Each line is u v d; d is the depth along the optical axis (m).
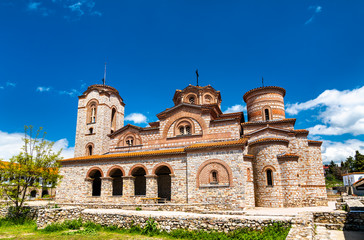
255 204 28.66
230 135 30.12
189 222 16.05
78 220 19.52
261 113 38.12
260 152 29.34
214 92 39.91
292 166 27.88
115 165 31.09
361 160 74.75
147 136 35.78
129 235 16.27
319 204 29.91
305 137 32.47
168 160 28.86
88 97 40.78
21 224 21.98
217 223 15.45
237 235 14.24
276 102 38.19
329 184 79.06
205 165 26.53
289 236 11.40
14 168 23.98
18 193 23.98
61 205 29.70
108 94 40.66
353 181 59.88
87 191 31.56
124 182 30.14
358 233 15.37
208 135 30.94
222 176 25.66
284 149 29.19
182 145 31.67
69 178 32.81
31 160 24.83
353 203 23.33
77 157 34.69
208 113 31.80
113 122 42.16
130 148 35.12
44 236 16.66
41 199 43.62
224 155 26.09
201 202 25.67
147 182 29.16
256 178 29.14
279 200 27.19
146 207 25.42
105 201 30.31
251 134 33.91
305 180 31.06
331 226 16.64
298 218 14.75
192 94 39.19
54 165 26.14
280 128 33.75
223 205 24.81
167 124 33.47
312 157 34.00
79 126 39.81
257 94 39.16
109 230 17.72
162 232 16.23
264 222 14.63
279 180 27.88
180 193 27.27
